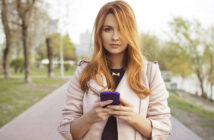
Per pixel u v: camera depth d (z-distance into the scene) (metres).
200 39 21.62
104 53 1.22
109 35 1.12
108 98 0.99
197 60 22.44
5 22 14.73
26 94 10.31
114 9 1.10
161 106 1.14
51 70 21.16
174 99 10.09
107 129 1.12
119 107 0.99
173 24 22.27
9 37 16.47
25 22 14.54
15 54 30.08
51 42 20.22
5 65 19.38
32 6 14.28
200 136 4.52
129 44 1.14
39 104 7.83
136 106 1.11
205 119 6.11
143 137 1.12
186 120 5.87
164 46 24.84
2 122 5.48
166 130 1.09
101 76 1.17
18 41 18.03
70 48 54.00
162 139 1.10
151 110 1.15
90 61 1.22
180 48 22.61
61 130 1.17
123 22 1.09
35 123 5.34
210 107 17.81
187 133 4.52
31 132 4.65
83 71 1.21
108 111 1.00
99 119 1.02
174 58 23.41
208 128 5.16
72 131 1.12
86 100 1.17
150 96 1.17
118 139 1.08
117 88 1.14
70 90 1.25
